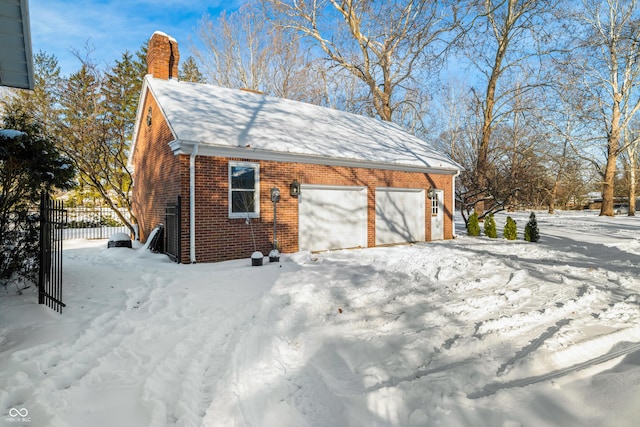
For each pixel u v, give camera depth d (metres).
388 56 21.23
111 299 5.46
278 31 23.27
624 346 3.46
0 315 4.54
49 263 5.20
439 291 6.00
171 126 9.10
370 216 12.54
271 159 10.18
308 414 2.77
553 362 3.16
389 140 15.16
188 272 7.53
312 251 11.14
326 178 11.38
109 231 19.25
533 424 2.31
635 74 24.00
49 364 3.36
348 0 19.41
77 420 2.56
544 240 13.59
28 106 13.91
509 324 4.26
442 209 15.25
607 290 5.70
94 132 14.87
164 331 4.26
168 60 12.38
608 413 2.32
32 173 5.42
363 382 3.05
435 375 3.02
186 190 8.82
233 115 11.18
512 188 20.55
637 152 30.69
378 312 5.05
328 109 16.33
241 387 3.11
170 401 2.89
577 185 39.44
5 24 4.11
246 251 9.71
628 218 24.70
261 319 4.87
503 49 15.30
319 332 4.32
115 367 3.39
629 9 19.42
